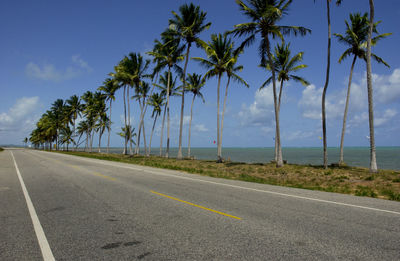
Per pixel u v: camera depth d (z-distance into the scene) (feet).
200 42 95.50
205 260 10.47
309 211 18.94
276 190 28.81
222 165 79.92
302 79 87.66
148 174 46.21
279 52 90.79
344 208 19.94
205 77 98.12
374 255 11.03
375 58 75.77
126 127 172.45
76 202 22.20
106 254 11.13
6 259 10.62
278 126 72.49
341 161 78.07
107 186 31.60
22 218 17.08
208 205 20.99
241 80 97.45
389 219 16.80
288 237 13.30
